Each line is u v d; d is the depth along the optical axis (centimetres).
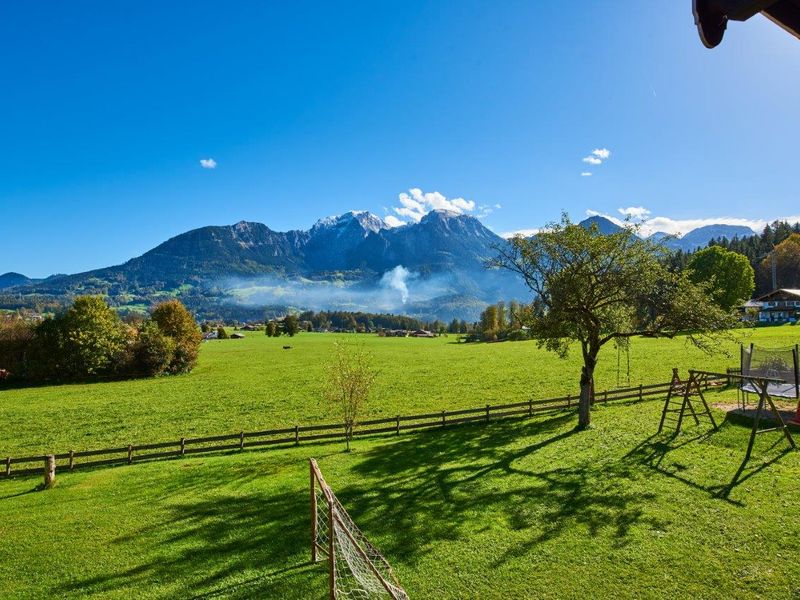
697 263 10100
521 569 1373
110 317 7875
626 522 1580
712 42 399
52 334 7212
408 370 6869
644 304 2838
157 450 3231
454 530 1627
